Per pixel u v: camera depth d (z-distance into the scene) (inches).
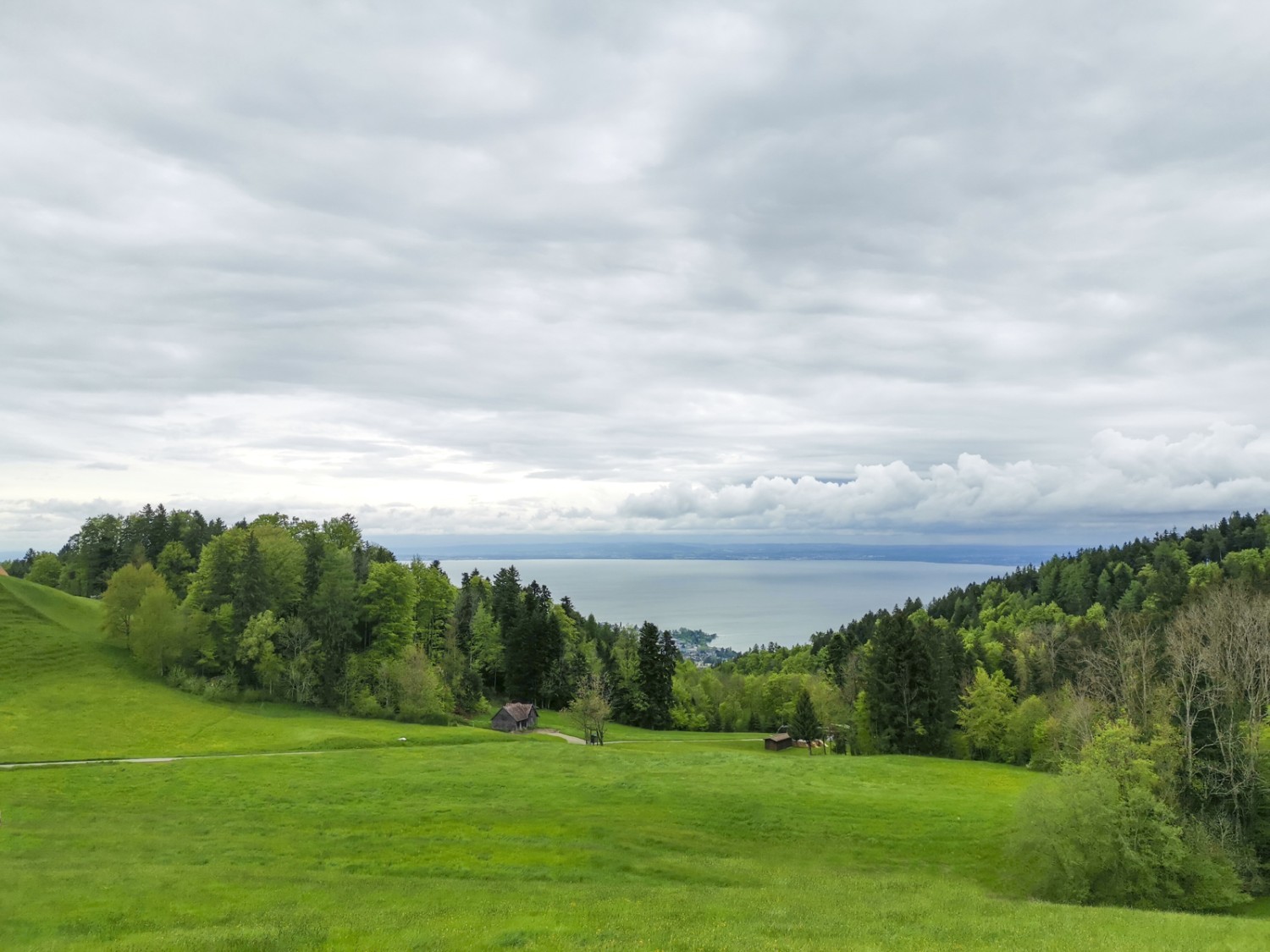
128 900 1006.4
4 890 1026.1
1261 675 2048.5
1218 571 6560.0
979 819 1878.7
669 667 5103.3
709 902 1093.8
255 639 3535.9
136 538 5536.4
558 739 3848.4
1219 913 1475.1
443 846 1440.7
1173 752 1812.3
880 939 898.1
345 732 2999.5
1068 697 3029.0
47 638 3708.2
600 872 1315.2
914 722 3447.3
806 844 1656.0
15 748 2438.5
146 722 2910.9
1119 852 1454.2
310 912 969.5
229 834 1477.6
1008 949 864.3
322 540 4439.0
